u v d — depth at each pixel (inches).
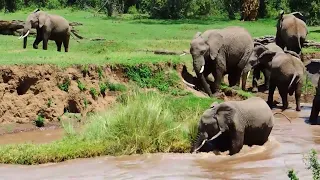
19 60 727.7
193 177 465.7
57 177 471.2
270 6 1923.0
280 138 594.6
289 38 1008.2
